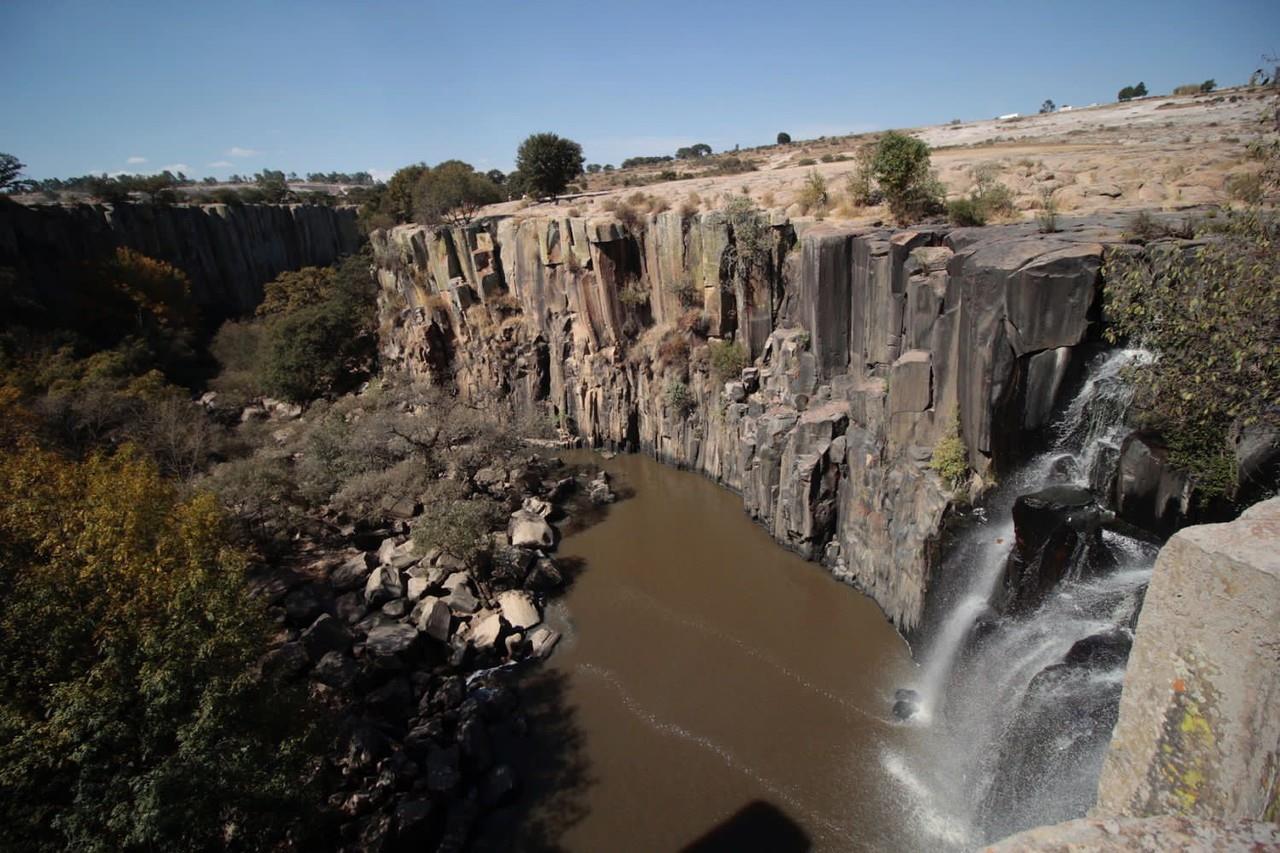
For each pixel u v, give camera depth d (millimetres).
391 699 27188
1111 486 21047
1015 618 22562
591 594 36000
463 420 45656
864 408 33094
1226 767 8188
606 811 23281
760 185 58781
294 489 40344
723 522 42969
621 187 94875
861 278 34000
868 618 32219
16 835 15141
